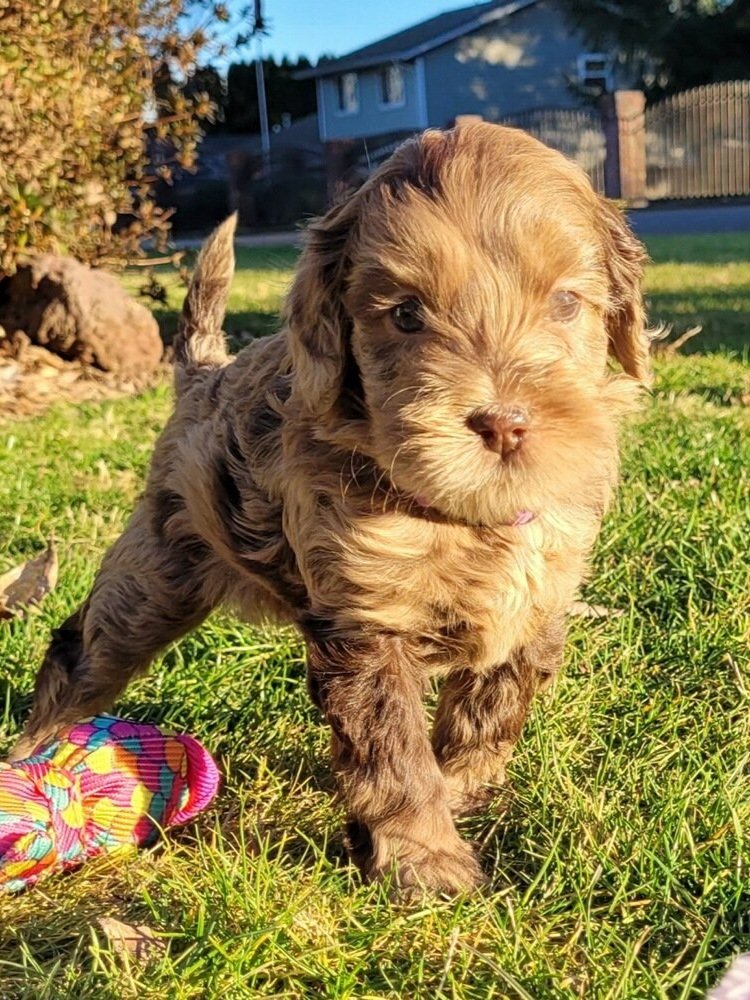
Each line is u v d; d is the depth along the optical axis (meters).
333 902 0.42
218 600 0.55
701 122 5.31
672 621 0.66
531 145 0.46
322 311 0.45
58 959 0.38
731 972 0.37
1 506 0.94
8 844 0.44
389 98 6.85
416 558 0.43
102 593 0.57
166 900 0.42
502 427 0.40
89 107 1.52
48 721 0.57
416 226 0.42
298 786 0.52
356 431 0.44
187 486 0.53
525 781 0.51
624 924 0.40
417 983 0.37
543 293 0.43
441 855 0.44
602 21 5.75
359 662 0.44
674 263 2.66
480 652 0.46
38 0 1.42
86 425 1.28
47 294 1.59
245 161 5.21
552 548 0.46
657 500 0.83
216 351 0.59
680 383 1.28
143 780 0.47
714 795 0.47
